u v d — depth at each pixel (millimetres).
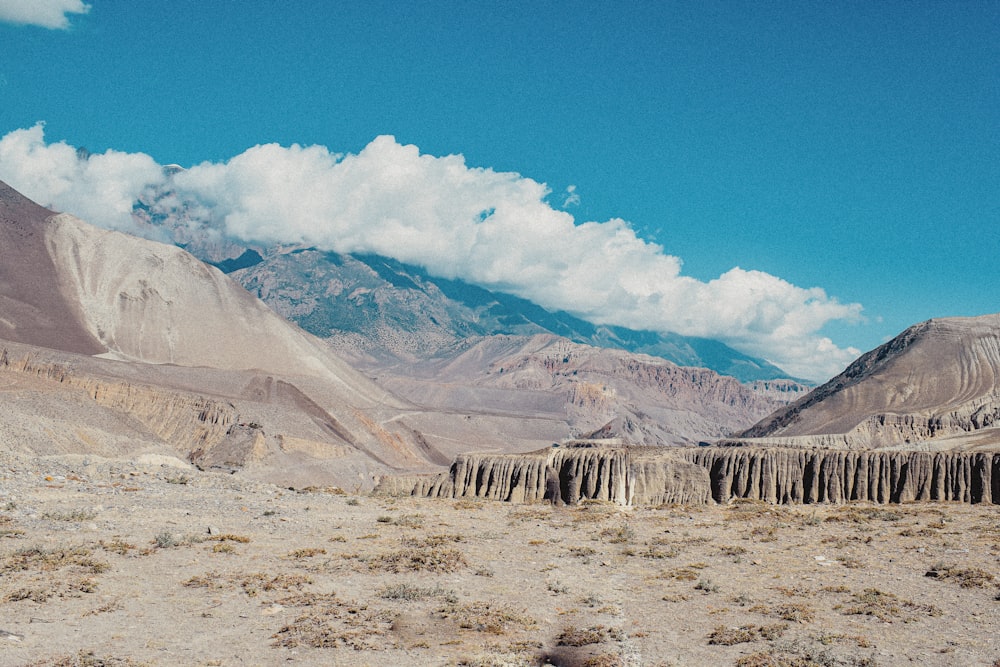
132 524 47281
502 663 28094
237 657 27672
